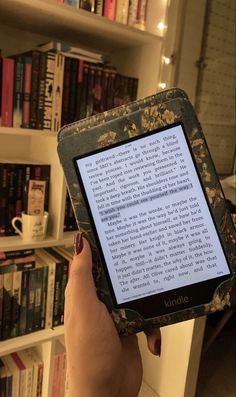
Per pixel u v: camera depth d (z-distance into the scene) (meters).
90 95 1.27
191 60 1.59
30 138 1.45
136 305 0.48
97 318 0.44
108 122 0.48
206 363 1.75
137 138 0.47
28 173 1.23
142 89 1.44
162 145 0.47
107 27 1.23
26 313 1.25
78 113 1.25
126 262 0.48
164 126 0.47
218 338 1.94
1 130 1.08
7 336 1.22
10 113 1.11
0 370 1.27
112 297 0.48
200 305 0.48
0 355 1.17
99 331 0.44
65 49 1.20
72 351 0.44
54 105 1.18
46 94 1.16
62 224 1.26
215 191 0.47
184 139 0.47
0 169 1.16
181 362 1.45
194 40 1.58
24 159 1.38
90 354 0.43
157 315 0.48
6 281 1.18
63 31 1.32
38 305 1.27
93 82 1.26
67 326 0.45
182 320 0.48
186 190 0.47
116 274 0.48
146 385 1.62
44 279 1.26
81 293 0.44
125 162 0.48
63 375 1.36
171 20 1.45
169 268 0.48
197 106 1.68
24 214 1.20
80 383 0.43
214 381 1.63
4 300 1.19
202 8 1.57
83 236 0.48
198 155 0.47
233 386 1.61
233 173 1.91
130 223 0.48
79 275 0.45
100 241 0.48
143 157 0.48
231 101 1.82
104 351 0.44
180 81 1.58
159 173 0.47
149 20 1.36
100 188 0.48
